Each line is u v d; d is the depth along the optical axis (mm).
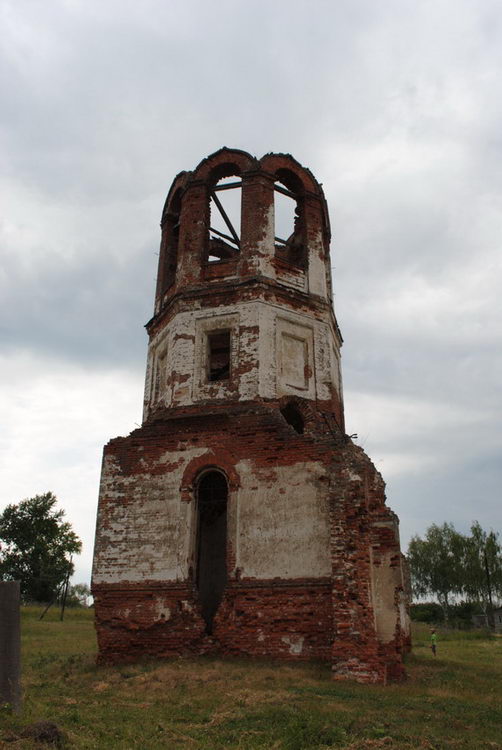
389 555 14539
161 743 7320
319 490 14836
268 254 18516
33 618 47000
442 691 11422
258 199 19078
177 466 16188
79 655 17094
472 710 9609
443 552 63438
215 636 14289
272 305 17859
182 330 17984
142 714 9008
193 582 15109
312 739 7492
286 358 17797
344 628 12617
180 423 16594
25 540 58812
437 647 29703
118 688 11398
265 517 15023
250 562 14719
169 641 14539
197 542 15812
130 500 16219
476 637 40750
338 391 19922
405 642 18422
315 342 18391
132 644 14750
